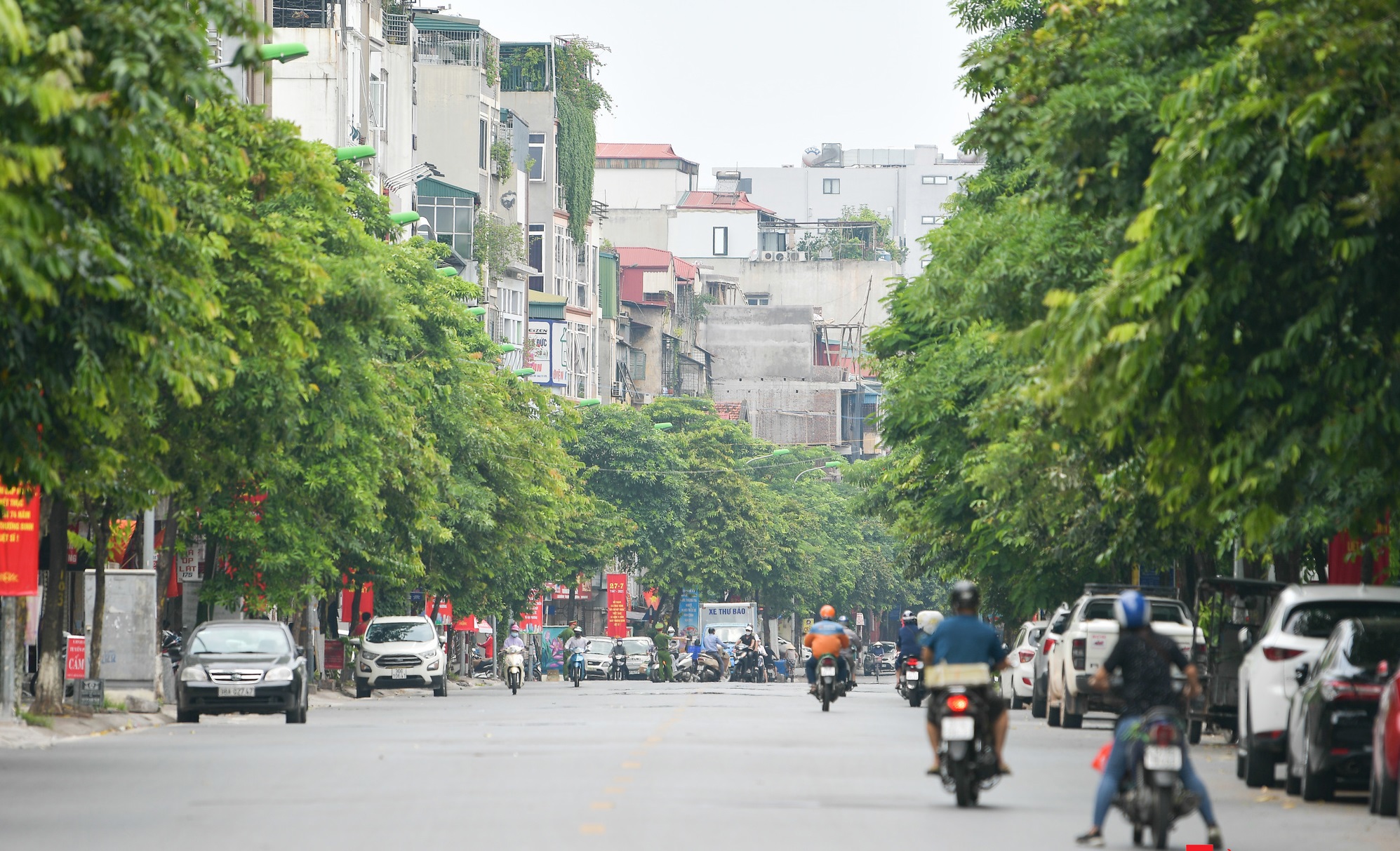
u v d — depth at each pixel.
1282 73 35.66
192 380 44.53
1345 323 38.19
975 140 51.38
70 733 71.69
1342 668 44.62
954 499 106.06
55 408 44.78
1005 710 41.75
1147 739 33.00
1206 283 36.78
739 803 41.00
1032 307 66.38
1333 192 35.72
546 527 161.62
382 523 114.69
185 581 117.62
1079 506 85.75
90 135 33.44
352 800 41.81
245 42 37.09
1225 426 39.69
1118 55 48.28
